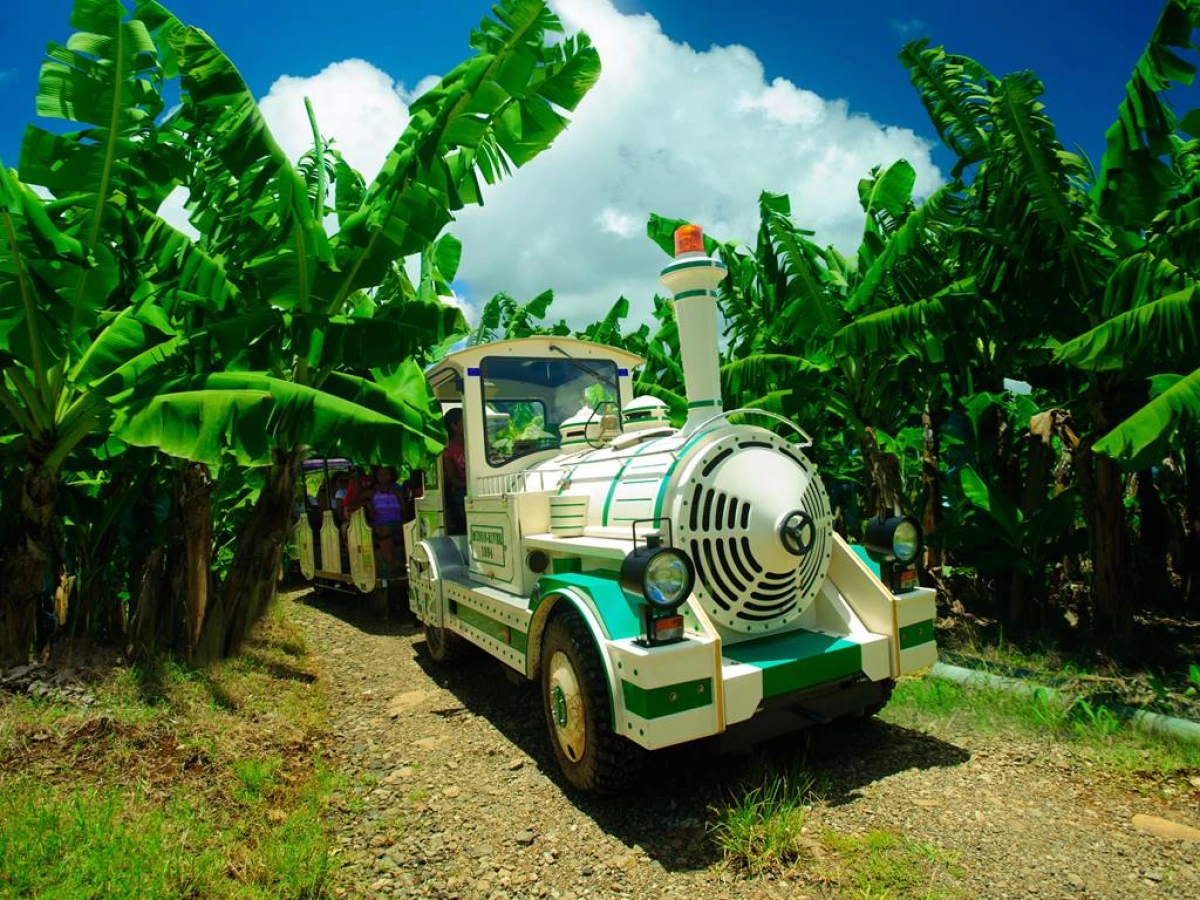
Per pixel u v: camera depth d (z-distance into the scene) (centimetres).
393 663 661
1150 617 709
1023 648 600
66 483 622
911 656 396
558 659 384
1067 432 630
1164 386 517
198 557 619
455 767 420
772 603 390
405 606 918
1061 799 340
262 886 293
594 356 603
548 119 564
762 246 734
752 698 335
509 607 456
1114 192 530
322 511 1037
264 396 468
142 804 359
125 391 496
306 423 482
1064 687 482
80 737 427
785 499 381
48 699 478
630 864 306
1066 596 699
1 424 544
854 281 776
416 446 499
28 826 321
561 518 464
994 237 584
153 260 582
